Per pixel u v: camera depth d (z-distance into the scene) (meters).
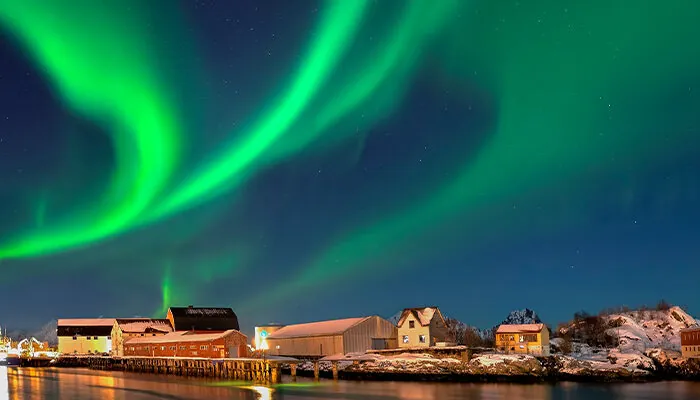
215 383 78.06
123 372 108.44
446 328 97.31
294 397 60.00
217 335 105.19
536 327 98.19
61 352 149.50
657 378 75.44
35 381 86.69
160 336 125.44
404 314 97.75
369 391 64.06
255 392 65.31
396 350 91.50
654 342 123.38
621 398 57.34
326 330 100.81
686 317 140.12
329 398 58.72
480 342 108.12
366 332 98.69
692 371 80.00
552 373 77.50
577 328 133.50
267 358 88.00
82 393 68.44
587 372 75.75
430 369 80.12
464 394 60.75
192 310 144.75
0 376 98.88
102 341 152.12
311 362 90.31
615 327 132.25
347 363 87.38
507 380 73.50
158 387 74.00
